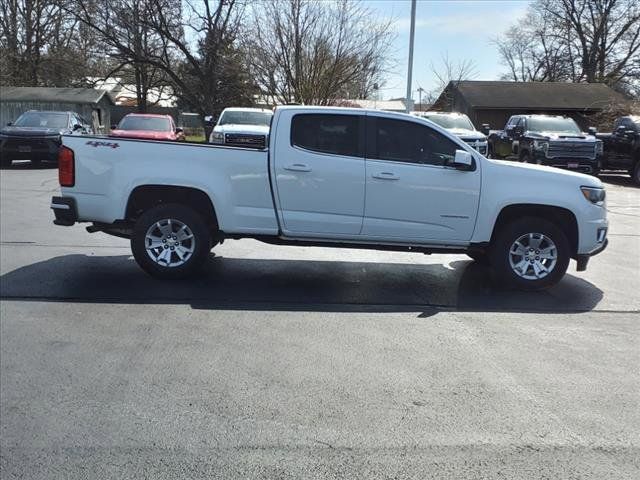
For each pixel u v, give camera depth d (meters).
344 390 4.01
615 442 3.43
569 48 51.94
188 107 42.94
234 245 8.81
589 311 5.96
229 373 4.23
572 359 4.65
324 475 3.05
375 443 3.36
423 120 6.51
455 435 3.47
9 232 9.08
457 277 7.27
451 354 4.70
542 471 3.12
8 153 18.58
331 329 5.21
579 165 18.14
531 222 6.58
